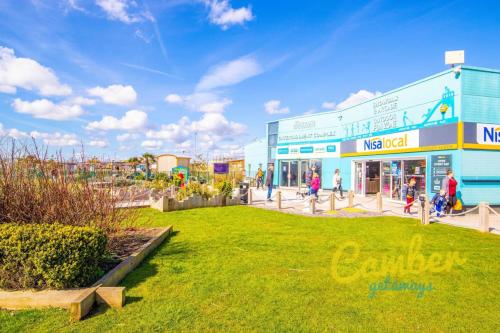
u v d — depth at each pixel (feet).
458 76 41.75
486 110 42.19
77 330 10.61
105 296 12.52
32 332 10.43
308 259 19.12
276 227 30.12
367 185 63.16
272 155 94.02
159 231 25.43
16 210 18.51
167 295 13.61
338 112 73.26
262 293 13.91
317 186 52.13
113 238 20.35
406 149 51.37
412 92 50.19
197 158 89.56
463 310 12.55
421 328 11.10
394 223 32.91
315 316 11.84
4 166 18.99
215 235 26.22
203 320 11.43
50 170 20.20
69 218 19.04
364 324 11.31
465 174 41.16
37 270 12.91
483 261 19.17
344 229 29.22
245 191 61.05
